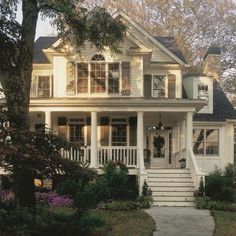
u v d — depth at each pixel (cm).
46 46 3055
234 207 1984
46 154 1230
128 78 2616
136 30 2839
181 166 2530
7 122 1295
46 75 2825
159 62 2784
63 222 1353
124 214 1816
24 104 1570
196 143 3061
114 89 2619
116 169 2080
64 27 2067
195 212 1914
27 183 1462
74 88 2612
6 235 1171
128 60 2628
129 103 2425
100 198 1535
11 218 1228
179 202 2131
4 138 1157
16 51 1584
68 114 2723
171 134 2862
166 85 2802
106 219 1680
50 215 1383
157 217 1778
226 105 3198
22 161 1163
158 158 2841
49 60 2770
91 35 2073
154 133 2856
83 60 2623
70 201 1920
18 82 1568
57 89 2627
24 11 1650
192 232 1536
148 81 2803
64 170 1290
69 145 1302
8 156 1133
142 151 2392
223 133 3070
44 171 1267
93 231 1380
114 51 2273
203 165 3036
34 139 1238
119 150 2478
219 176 2177
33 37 1647
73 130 2756
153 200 2108
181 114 2623
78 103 2444
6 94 1563
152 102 2420
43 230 1271
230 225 1656
